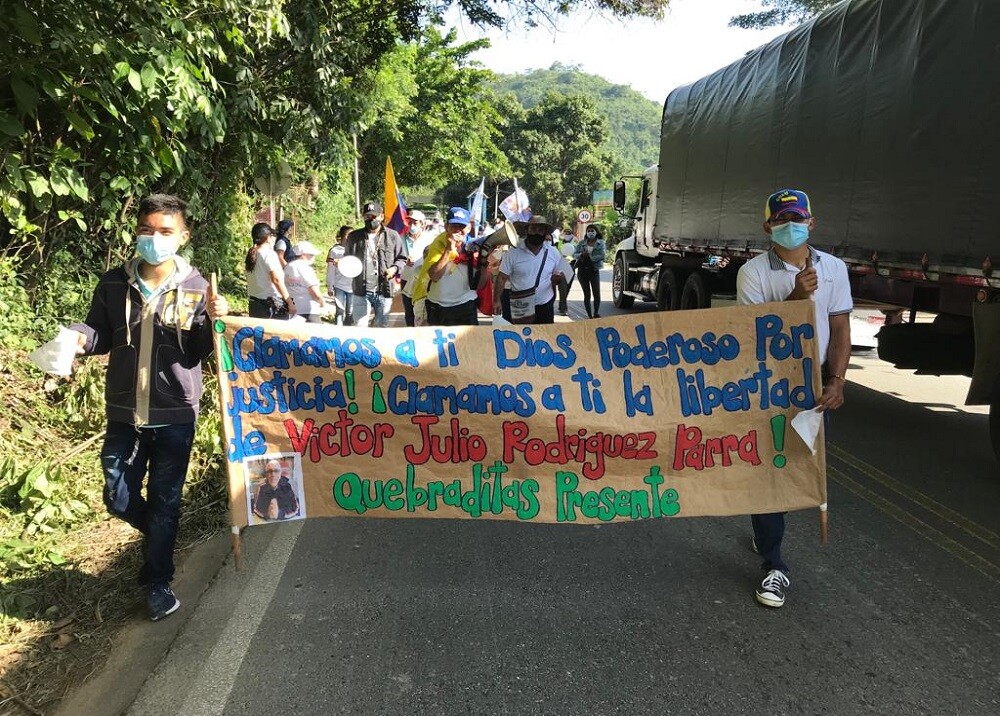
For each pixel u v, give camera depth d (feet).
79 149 20.71
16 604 11.69
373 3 35.29
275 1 22.93
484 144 123.65
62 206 21.04
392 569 13.50
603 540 14.75
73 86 16.97
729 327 12.18
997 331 17.37
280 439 12.01
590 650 10.97
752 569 13.56
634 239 51.65
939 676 10.42
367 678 10.31
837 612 12.09
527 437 12.29
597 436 12.30
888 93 20.62
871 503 16.80
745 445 12.33
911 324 21.20
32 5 16.11
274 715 9.57
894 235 20.35
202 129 22.48
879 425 23.16
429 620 11.77
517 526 15.44
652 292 46.57
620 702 9.83
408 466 12.23
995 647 11.12
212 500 16.17
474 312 25.20
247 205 41.81
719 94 32.63
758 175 28.68
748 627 11.62
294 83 32.32
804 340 12.08
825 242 24.06
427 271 24.56
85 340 10.65
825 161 23.91
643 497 12.40
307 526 15.40
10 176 16.87
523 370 12.25
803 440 12.01
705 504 12.35
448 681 10.25
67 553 13.35
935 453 20.40
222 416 11.80
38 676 10.23
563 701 9.84
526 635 11.35
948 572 13.52
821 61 24.29
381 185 115.03
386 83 71.10
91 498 15.31
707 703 9.81
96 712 9.56
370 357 12.00
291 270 29.22
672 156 38.75
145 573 11.62
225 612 11.97
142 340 11.03
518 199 64.90
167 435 11.25
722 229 32.19
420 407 12.15
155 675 10.33
